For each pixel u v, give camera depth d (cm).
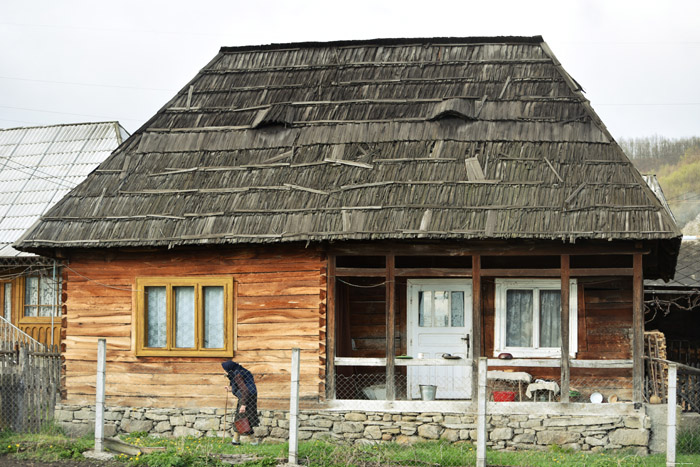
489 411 1370
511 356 1436
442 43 1716
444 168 1467
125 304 1501
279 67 1736
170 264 1491
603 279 1522
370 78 1669
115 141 2298
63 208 1527
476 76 1631
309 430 1403
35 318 2003
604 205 1366
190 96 1711
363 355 1591
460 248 1402
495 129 1523
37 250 1519
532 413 1363
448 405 1377
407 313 1582
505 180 1430
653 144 6103
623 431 1342
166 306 1490
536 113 1537
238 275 1467
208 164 1564
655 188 2477
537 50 1666
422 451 1251
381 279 1591
